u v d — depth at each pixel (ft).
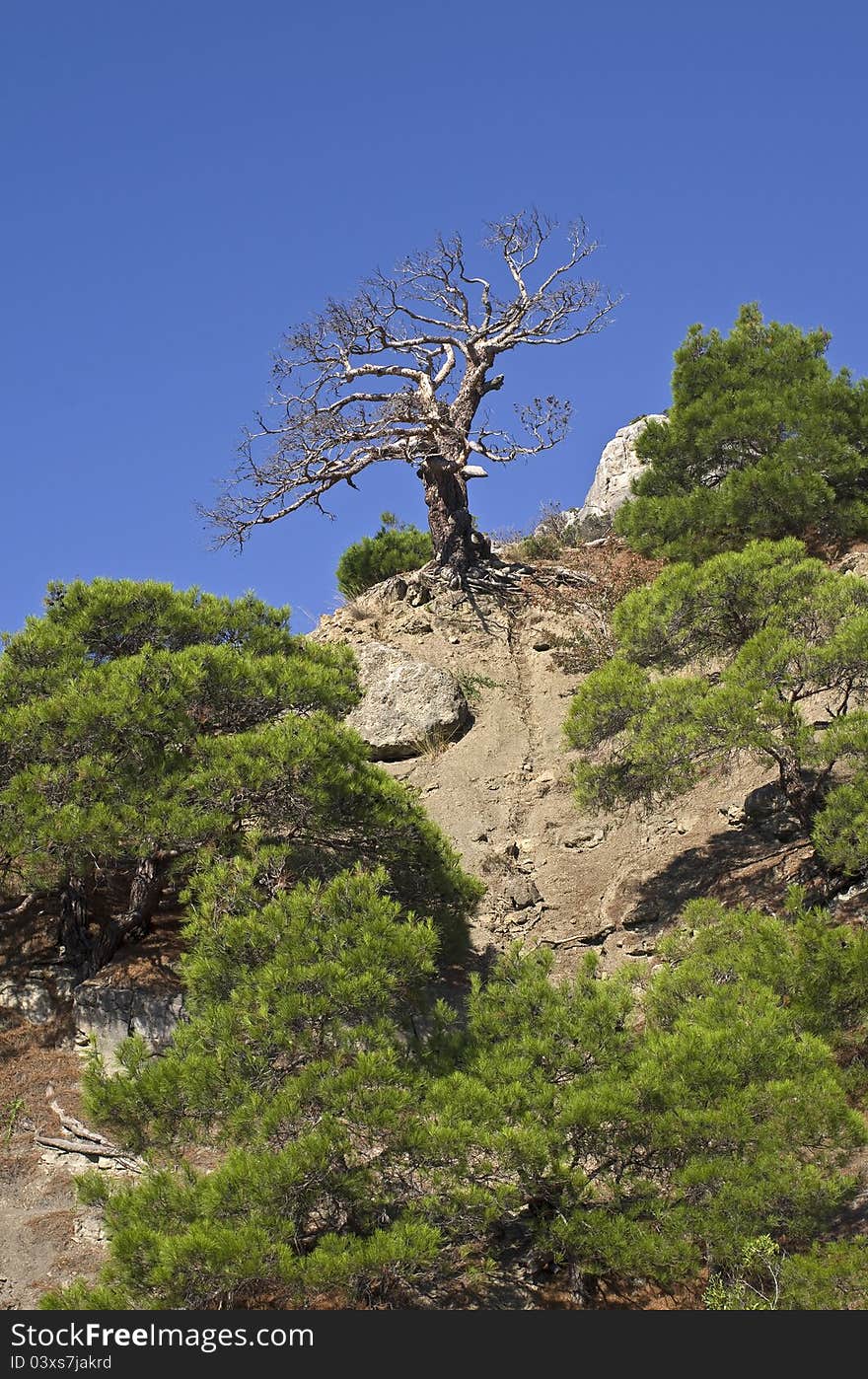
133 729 49.55
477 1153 32.37
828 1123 32.94
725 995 37.68
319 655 59.98
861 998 38.55
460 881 52.60
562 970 54.44
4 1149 43.34
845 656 49.32
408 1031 40.06
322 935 37.27
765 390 82.84
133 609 57.98
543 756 71.41
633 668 55.21
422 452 92.94
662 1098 33.73
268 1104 33.32
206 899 41.75
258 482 90.89
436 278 97.09
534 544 100.48
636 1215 32.89
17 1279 36.65
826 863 50.88
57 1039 49.32
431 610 87.71
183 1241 28.91
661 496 84.07
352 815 50.26
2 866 53.26
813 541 79.46
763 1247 31.12
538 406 91.91
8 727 50.08
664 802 55.88
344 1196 31.91
